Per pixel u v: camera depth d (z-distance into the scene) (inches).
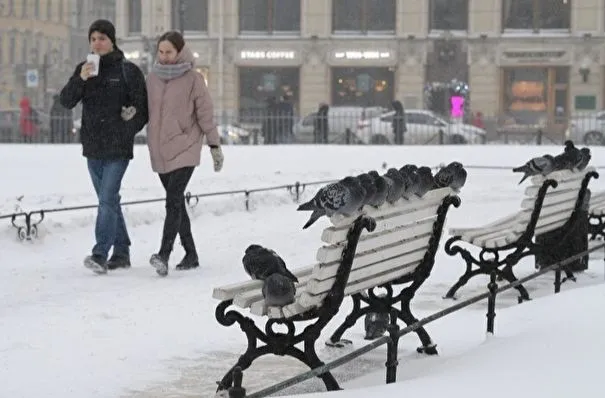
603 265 1041.5
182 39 974.4
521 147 2600.9
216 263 1027.3
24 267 985.5
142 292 871.1
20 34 6796.3
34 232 1093.8
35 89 6643.7
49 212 1167.0
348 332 725.9
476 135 3297.2
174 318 765.9
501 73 4945.9
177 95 965.2
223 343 693.9
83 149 967.0
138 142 3105.3
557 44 4884.4
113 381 598.2
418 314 775.7
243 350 676.7
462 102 4429.1
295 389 581.6
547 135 3284.9
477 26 4928.6
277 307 533.6
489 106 4926.2
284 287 530.6
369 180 546.6
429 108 4704.7
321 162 2228.1
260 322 750.5
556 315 725.3
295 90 5088.6
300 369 632.4
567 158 868.0
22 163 2065.7
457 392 514.0
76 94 958.4
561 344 609.3
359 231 540.4
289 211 1471.5
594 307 738.2
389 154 2399.1
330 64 5027.1
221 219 1362.0
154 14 5044.3
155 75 971.9
